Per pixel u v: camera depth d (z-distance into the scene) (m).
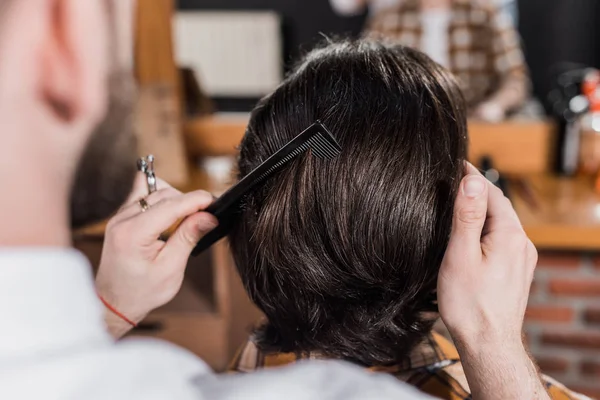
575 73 1.81
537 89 2.69
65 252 0.23
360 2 2.74
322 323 0.55
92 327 0.23
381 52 0.54
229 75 2.71
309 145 0.49
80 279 0.23
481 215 0.48
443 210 0.52
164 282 0.62
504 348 0.50
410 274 0.52
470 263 0.49
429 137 0.51
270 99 0.55
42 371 0.21
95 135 0.23
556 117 1.79
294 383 0.28
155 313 1.58
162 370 0.24
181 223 0.60
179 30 2.69
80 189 0.23
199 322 1.58
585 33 2.70
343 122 0.50
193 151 1.89
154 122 1.69
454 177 0.52
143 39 1.65
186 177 1.76
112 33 0.23
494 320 0.50
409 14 2.07
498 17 2.00
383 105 0.50
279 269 0.53
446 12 2.02
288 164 0.51
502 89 1.94
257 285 0.57
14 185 0.22
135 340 0.26
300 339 0.57
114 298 0.62
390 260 0.51
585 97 1.74
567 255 1.47
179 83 1.83
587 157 1.74
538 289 1.51
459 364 0.61
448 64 2.01
